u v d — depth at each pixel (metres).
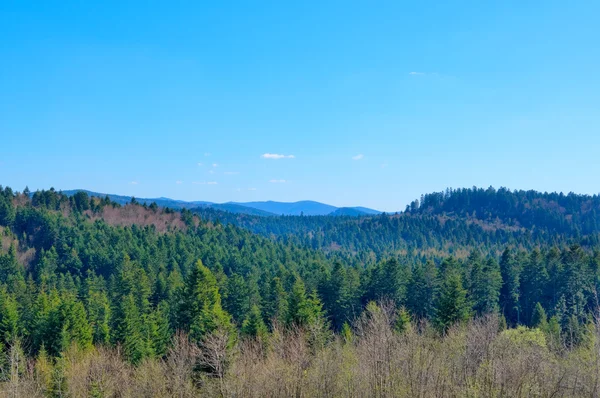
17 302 69.75
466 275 73.00
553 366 22.47
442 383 20.92
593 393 19.56
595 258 79.62
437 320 46.56
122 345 43.09
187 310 48.22
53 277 98.25
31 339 49.00
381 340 22.16
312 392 22.64
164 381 28.41
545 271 76.38
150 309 73.56
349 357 25.95
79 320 47.28
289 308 43.09
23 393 27.61
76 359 34.84
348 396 21.98
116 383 29.95
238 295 65.88
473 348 23.88
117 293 76.44
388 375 21.08
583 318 69.56
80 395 28.89
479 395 19.86
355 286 70.31
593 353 21.83
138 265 97.75
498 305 73.75
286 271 93.50
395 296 67.38
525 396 19.92
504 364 20.94
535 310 64.50
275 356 25.91
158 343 45.59
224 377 24.48
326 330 40.94
